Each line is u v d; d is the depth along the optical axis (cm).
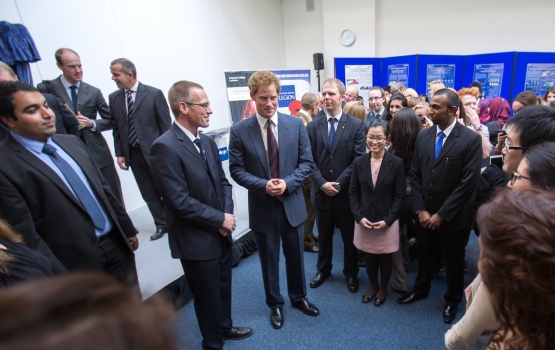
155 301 29
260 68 620
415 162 184
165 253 263
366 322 190
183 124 144
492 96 525
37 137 123
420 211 178
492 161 221
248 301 220
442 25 556
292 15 675
